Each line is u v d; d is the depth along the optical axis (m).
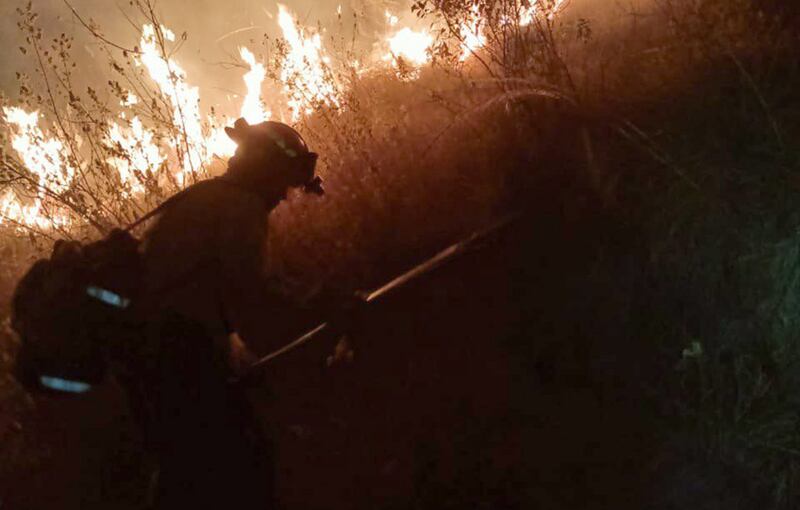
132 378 3.61
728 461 3.78
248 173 3.73
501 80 5.25
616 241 4.41
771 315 3.96
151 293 3.54
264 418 4.54
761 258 4.06
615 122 4.83
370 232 5.18
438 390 4.43
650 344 4.12
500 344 4.44
